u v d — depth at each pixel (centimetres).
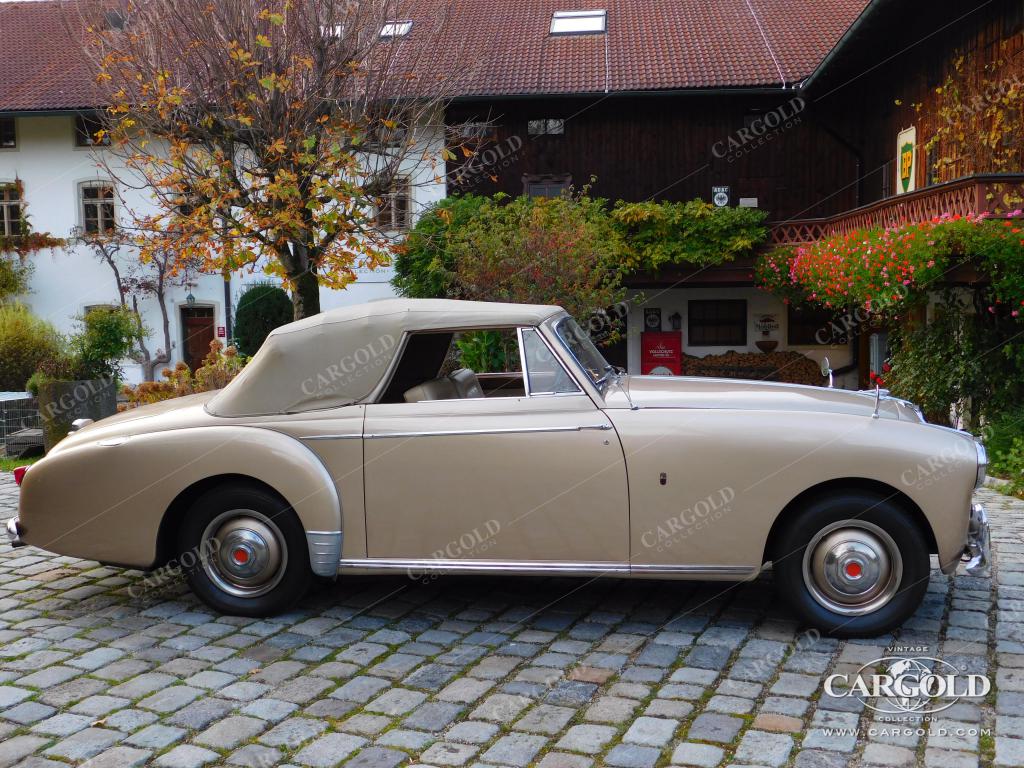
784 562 446
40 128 2206
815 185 2042
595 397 462
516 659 427
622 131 2058
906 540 434
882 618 439
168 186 953
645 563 453
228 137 947
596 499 454
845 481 445
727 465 443
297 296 1018
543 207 1478
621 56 2120
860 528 440
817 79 1848
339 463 477
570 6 2414
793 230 1939
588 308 1318
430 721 362
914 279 1046
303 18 927
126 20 970
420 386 486
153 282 2220
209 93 937
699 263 1934
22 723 365
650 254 1905
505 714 367
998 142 1333
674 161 2055
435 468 466
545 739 345
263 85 883
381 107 1016
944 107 1523
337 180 944
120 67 954
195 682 405
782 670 408
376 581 560
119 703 384
